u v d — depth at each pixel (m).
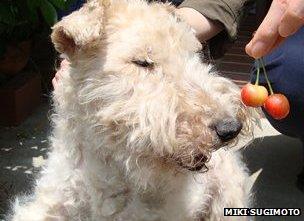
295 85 0.83
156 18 0.63
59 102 0.67
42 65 1.35
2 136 1.12
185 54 0.63
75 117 0.64
